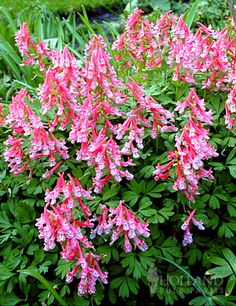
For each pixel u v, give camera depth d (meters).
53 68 0.24
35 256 0.24
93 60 0.22
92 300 0.23
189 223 0.23
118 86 0.24
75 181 0.21
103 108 0.23
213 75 0.25
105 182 0.23
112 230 0.23
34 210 0.25
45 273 0.24
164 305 0.25
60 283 0.23
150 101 0.23
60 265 0.23
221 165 0.24
